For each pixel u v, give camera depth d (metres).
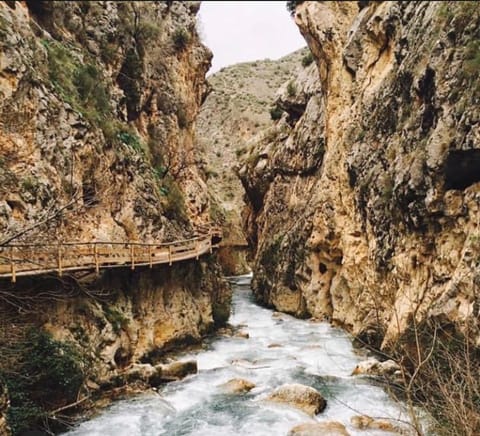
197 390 15.18
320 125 32.47
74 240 16.78
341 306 24.45
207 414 13.23
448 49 16.58
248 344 21.53
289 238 31.33
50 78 19.02
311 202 29.22
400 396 13.61
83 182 18.31
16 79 15.95
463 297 13.31
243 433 11.96
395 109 20.64
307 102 37.56
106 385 14.34
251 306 32.88
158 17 35.78
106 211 19.34
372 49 25.22
